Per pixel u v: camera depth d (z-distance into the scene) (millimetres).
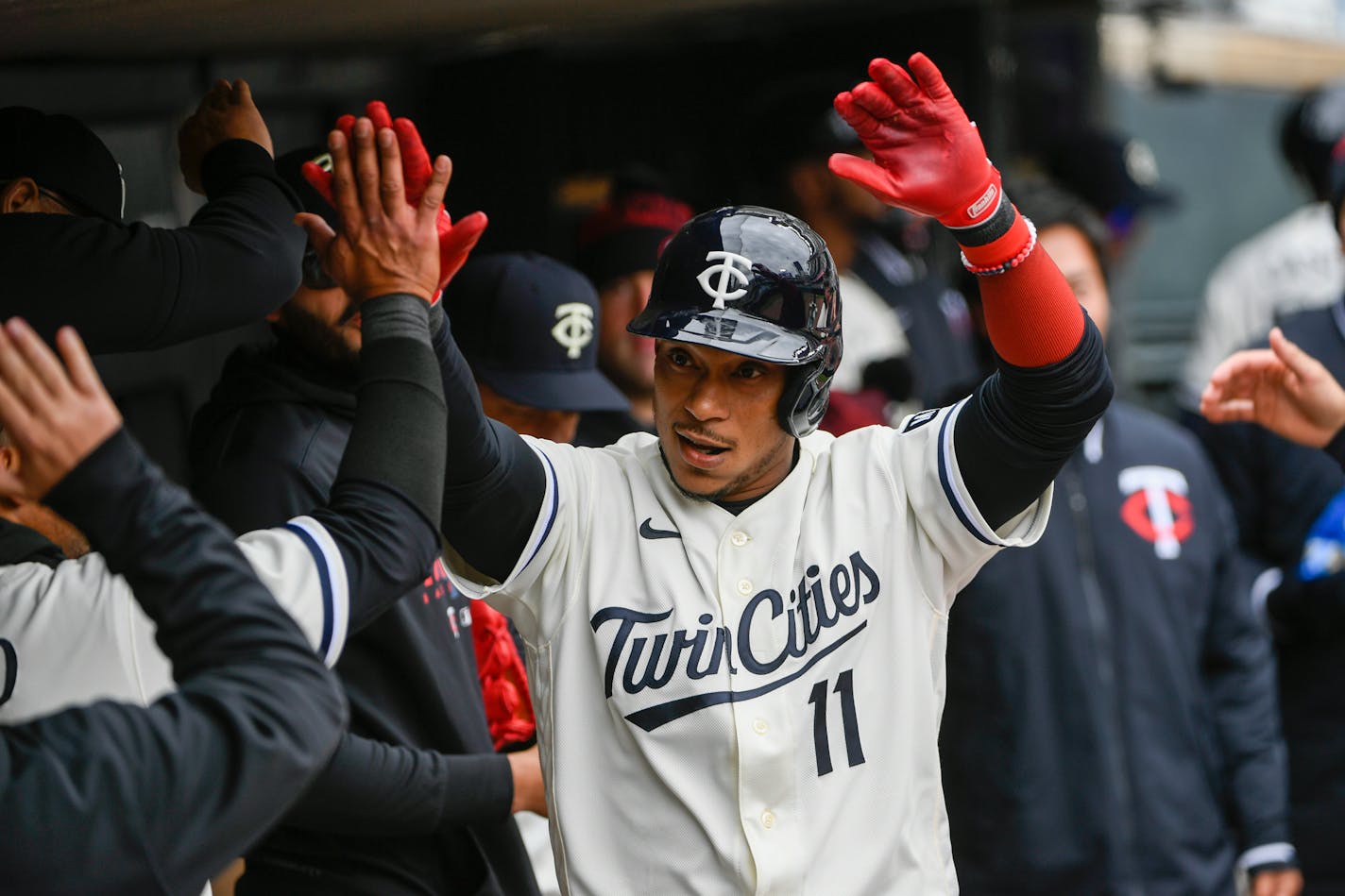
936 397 12992
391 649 8508
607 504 7770
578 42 18703
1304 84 27688
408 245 6574
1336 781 13742
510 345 11062
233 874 8984
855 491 7738
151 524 5293
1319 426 9883
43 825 4820
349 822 8125
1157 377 25922
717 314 7273
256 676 5223
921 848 7555
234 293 7531
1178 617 12086
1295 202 28141
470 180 16594
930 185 6883
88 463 5215
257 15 8797
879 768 7480
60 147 7672
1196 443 13531
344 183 6508
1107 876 11672
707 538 7617
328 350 8820
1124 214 18719
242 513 8445
